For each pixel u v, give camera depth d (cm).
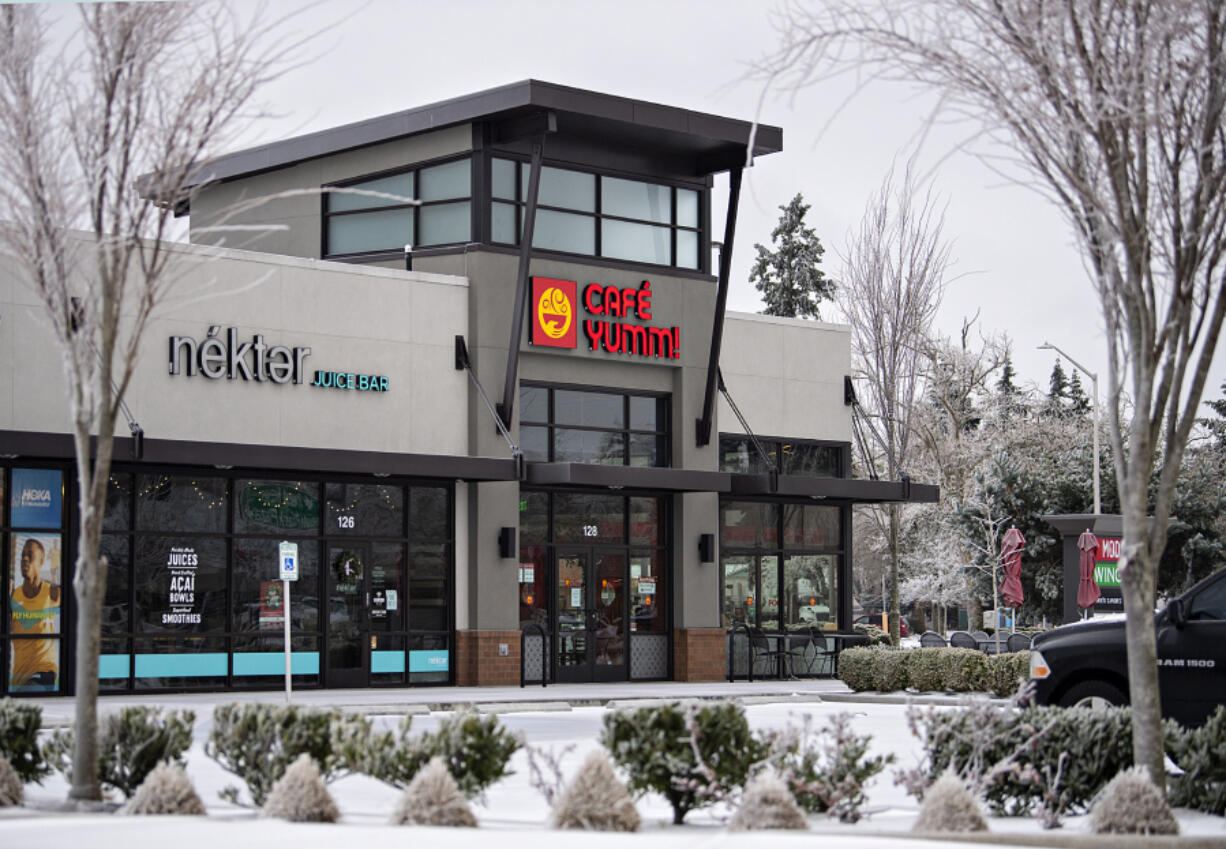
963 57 1088
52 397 2538
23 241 1191
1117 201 1084
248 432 2755
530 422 3098
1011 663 2791
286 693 2466
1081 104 1080
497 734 1132
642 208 3291
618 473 3005
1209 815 1210
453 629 2988
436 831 979
